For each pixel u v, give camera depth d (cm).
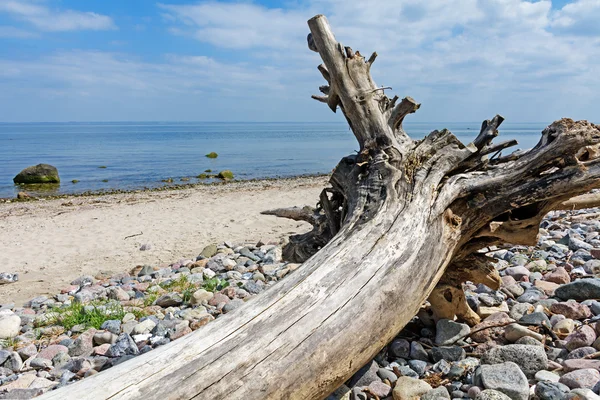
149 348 381
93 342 410
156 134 12712
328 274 260
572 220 772
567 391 257
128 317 467
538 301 402
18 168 3381
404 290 272
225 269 652
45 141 8169
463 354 321
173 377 195
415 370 312
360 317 246
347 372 240
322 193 391
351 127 420
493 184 329
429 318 367
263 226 1016
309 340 226
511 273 491
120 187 2173
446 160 349
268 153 4741
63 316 494
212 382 197
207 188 1928
